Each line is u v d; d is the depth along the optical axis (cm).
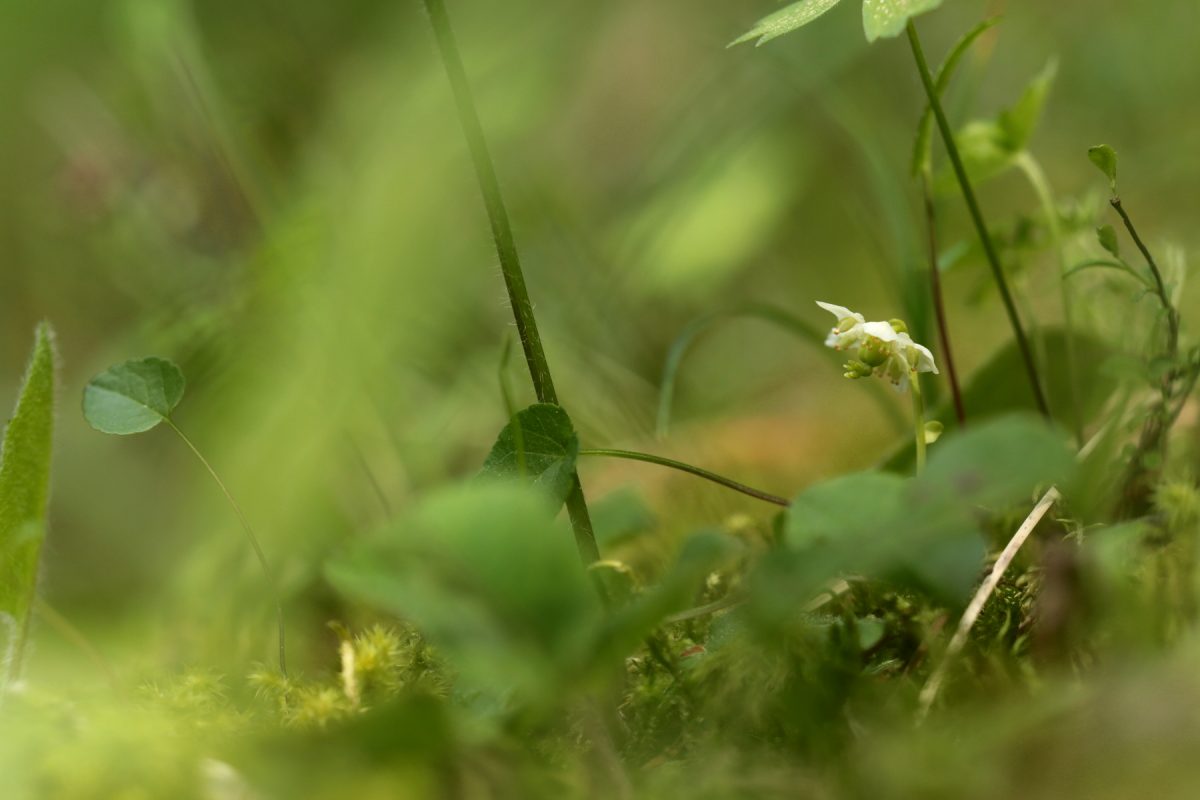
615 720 76
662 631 78
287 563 86
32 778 75
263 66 122
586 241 121
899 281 91
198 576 87
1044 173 131
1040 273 99
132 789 74
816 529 74
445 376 95
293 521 86
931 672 77
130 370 79
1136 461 81
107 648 85
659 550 87
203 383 89
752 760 75
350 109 109
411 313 91
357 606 85
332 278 86
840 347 79
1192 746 74
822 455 94
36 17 129
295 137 114
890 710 76
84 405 79
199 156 109
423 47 105
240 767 75
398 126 87
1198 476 82
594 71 146
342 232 86
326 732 74
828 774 75
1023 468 73
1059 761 74
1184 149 112
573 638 73
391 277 86
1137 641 76
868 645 77
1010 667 76
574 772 75
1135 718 74
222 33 129
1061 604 77
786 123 123
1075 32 141
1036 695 76
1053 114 139
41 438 79
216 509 88
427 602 73
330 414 86
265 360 86
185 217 107
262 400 86
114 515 94
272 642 84
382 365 87
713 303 124
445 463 94
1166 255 86
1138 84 131
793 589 73
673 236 117
